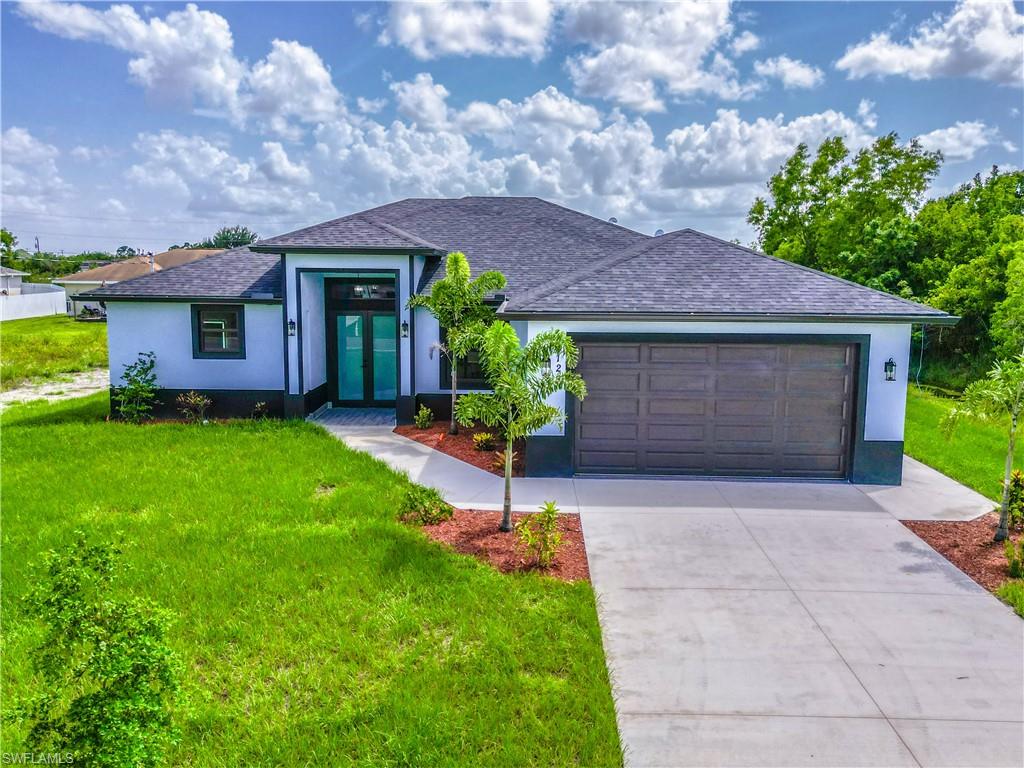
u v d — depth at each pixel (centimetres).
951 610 681
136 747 370
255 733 469
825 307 1105
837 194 3794
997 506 1012
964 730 493
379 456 1289
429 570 730
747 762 457
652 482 1134
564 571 761
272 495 991
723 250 1320
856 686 548
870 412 1120
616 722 497
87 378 2381
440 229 1967
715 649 603
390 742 457
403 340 1576
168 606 646
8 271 6588
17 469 1118
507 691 522
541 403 873
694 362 1145
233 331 1638
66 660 396
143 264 5812
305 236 1557
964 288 2688
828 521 945
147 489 1012
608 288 1180
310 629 609
